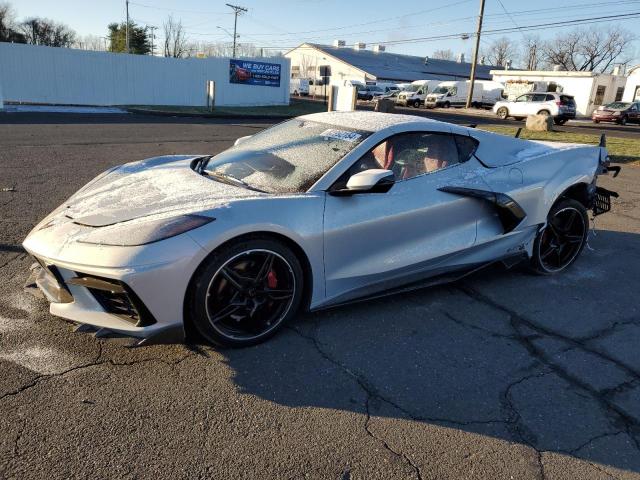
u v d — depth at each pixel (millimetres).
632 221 6277
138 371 2639
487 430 2365
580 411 2547
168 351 2838
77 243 2621
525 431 2375
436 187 3516
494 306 3695
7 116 16281
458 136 3805
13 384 2465
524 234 4035
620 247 5234
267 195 3002
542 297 3904
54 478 1929
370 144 3314
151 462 2043
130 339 2648
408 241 3391
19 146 9758
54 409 2311
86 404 2359
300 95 52500
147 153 9719
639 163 11039
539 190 3986
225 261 2682
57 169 7613
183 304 2621
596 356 3074
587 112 41375
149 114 20328
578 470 2152
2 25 58312
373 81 58812
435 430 2346
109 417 2283
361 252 3191
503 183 3816
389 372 2781
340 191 3061
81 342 2863
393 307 3578
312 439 2234
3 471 1943
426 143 3605
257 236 2779
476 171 3773
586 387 2754
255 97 28031
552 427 2416
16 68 21156
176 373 2643
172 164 3793
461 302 3732
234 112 22719
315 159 3314
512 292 3975
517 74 45781
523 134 17438
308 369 2758
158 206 2863
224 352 2861
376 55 70312
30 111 18719
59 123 14773
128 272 2438
